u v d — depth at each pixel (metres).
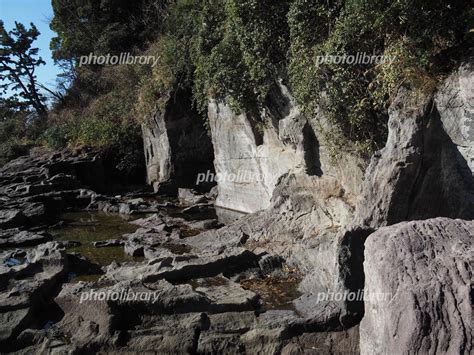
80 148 23.73
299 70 9.64
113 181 23.48
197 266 8.76
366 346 4.36
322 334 6.28
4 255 11.08
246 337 6.34
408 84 7.43
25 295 7.36
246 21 10.85
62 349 6.19
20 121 33.22
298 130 10.45
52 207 17.58
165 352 6.19
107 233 13.66
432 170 6.79
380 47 8.38
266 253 9.62
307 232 9.84
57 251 9.60
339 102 8.99
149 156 21.94
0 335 6.52
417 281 3.71
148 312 6.84
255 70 11.27
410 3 7.19
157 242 11.61
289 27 10.03
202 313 6.77
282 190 10.90
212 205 16.64
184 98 19.78
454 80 7.05
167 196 19.83
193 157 20.44
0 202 17.08
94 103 27.98
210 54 13.40
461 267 3.67
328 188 9.97
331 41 8.61
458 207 6.87
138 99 22.47
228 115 14.56
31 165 23.11
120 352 6.25
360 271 6.39
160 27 24.58
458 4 7.19
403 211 6.82
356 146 9.12
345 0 8.53
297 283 8.46
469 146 6.86
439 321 3.43
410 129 6.80
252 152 13.84
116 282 8.08
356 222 7.05
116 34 26.95
